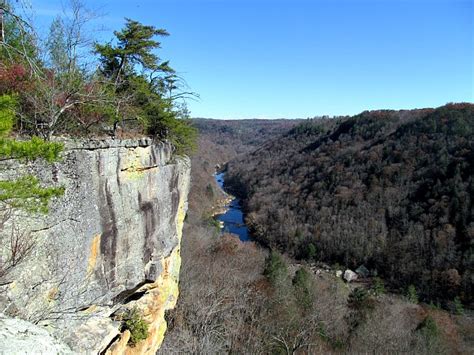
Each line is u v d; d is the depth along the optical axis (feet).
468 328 121.80
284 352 81.15
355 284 165.27
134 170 39.01
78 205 30.58
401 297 145.18
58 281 28.60
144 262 42.16
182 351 65.77
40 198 24.94
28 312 25.79
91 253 32.89
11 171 25.08
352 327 101.19
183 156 60.23
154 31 53.42
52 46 39.55
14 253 23.71
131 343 43.01
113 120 42.42
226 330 77.61
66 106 34.78
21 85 34.86
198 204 236.02
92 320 34.09
